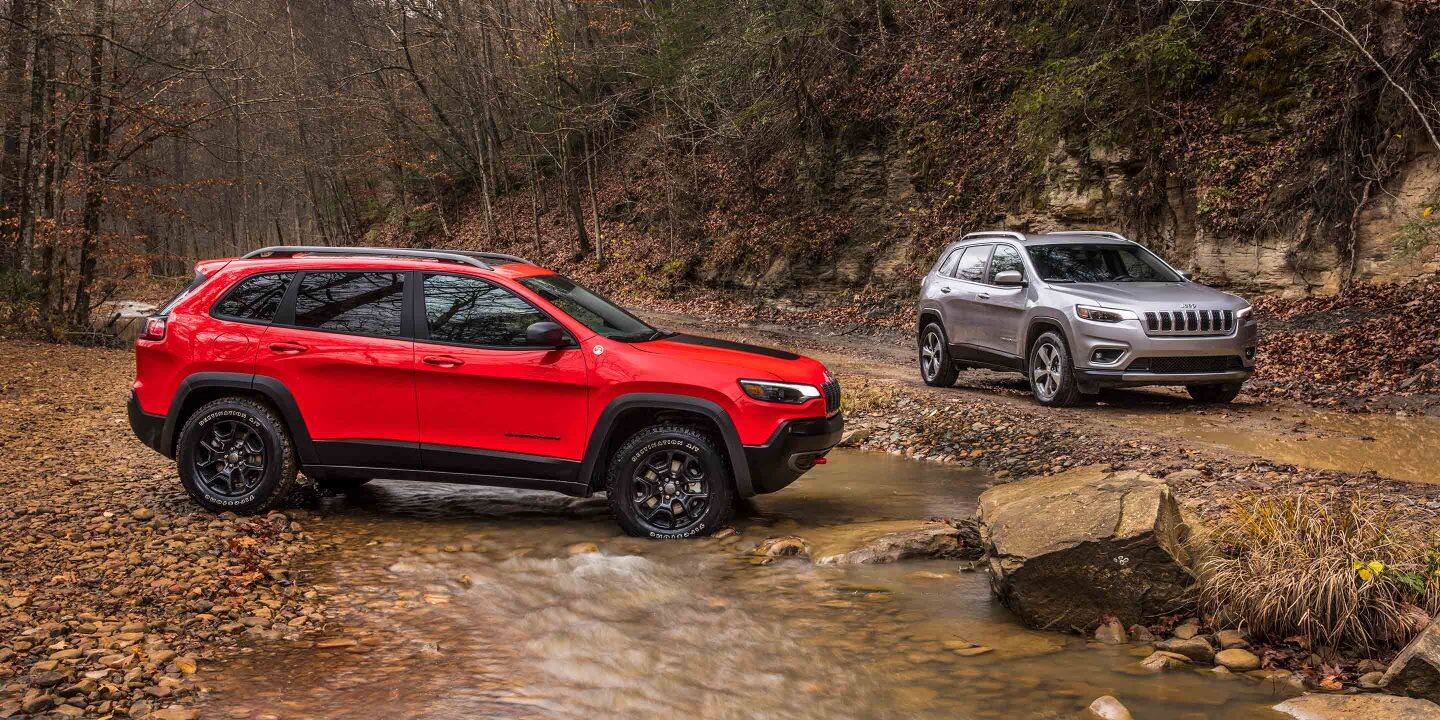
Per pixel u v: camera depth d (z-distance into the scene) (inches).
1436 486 257.8
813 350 716.0
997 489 225.0
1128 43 703.7
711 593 199.3
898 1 1060.5
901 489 299.7
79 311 879.7
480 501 281.9
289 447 251.1
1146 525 179.3
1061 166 775.7
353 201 2103.8
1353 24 582.6
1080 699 147.9
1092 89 746.2
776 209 1115.9
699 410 235.3
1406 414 377.4
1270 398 429.4
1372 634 164.6
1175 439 338.0
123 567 205.0
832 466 339.3
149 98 851.4
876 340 796.0
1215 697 148.6
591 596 196.2
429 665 159.9
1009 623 183.3
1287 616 168.6
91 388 510.6
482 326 247.1
